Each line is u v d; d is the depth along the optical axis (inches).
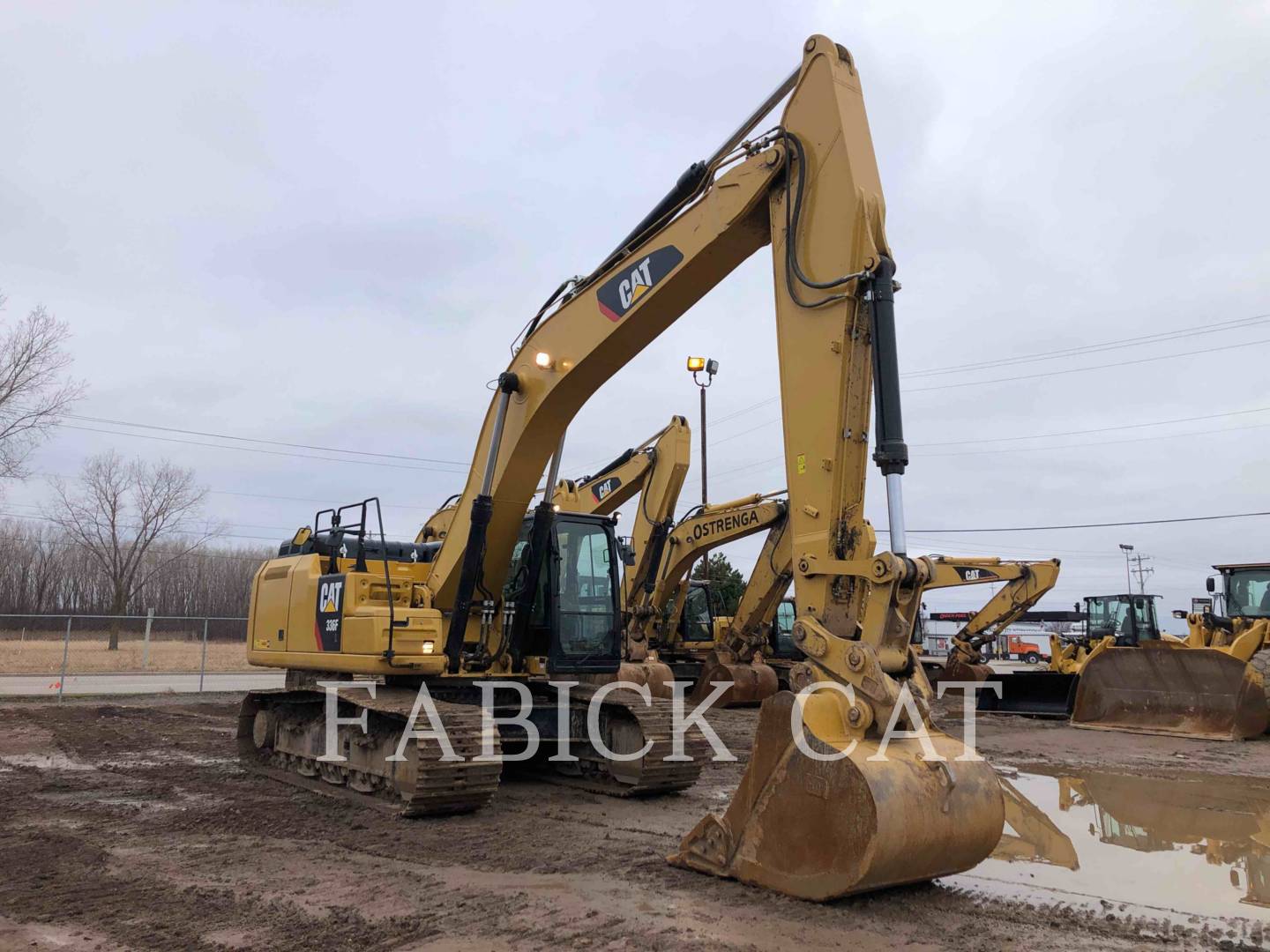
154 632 1879.9
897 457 195.2
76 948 179.2
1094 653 631.8
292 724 386.3
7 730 532.7
